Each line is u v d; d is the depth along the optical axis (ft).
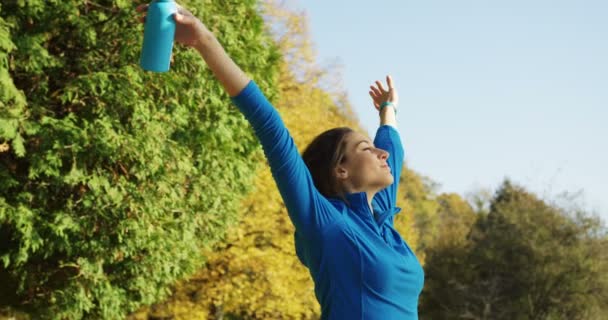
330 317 6.90
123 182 26.89
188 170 28.25
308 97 53.83
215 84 29.19
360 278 6.82
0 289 29.66
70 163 26.45
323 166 7.61
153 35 6.46
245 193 35.35
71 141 25.14
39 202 26.66
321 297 7.05
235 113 30.55
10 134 23.84
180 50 27.71
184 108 28.35
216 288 44.47
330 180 7.57
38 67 25.58
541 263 86.89
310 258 6.97
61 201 27.12
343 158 7.57
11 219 25.08
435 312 93.25
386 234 7.21
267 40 35.14
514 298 87.92
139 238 27.40
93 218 26.61
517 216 89.61
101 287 27.84
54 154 25.11
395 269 6.89
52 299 28.17
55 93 26.99
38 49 25.29
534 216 89.20
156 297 32.30
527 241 87.81
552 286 86.43
